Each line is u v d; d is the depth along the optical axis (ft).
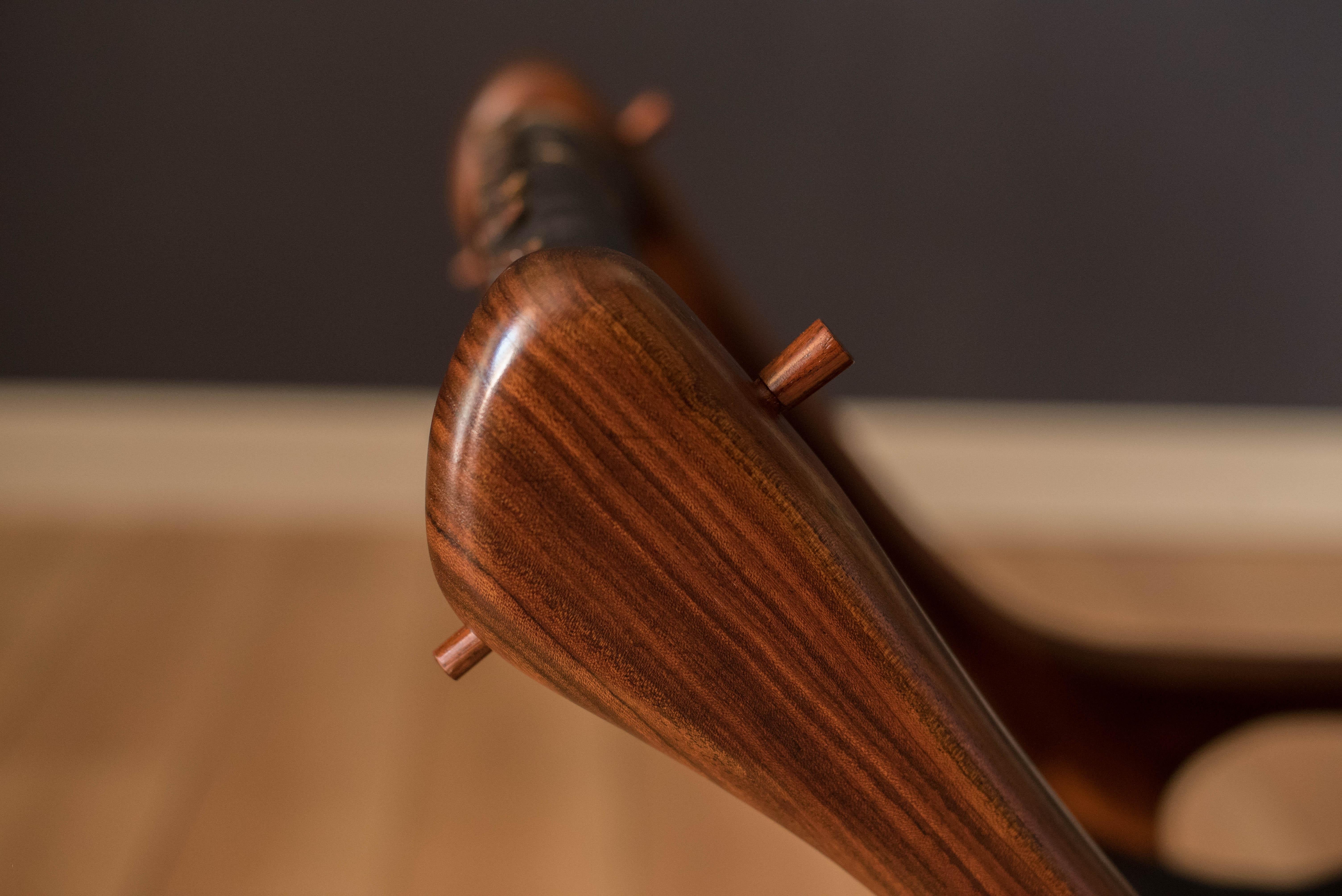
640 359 1.67
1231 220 14.10
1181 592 13.43
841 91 13.51
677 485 1.68
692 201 13.75
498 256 2.08
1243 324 14.47
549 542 1.69
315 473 14.11
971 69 13.48
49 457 13.70
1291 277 14.32
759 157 13.67
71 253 13.10
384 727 10.18
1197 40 13.44
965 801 1.76
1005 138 13.73
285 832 8.84
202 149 12.94
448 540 1.71
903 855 1.77
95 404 13.67
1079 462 14.75
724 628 1.71
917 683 1.73
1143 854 3.30
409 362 14.01
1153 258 14.19
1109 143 13.78
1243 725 3.11
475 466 1.68
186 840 8.71
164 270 13.29
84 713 10.16
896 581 1.76
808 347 1.75
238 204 13.17
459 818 9.11
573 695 1.75
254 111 12.89
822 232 13.96
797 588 1.70
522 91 2.88
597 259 1.71
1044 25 13.37
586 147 2.56
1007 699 3.06
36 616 11.68
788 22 13.28
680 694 1.72
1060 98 13.62
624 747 10.11
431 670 11.06
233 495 14.06
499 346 1.68
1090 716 3.11
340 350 13.88
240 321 13.61
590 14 13.11
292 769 9.56
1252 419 14.82
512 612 1.71
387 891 8.32
